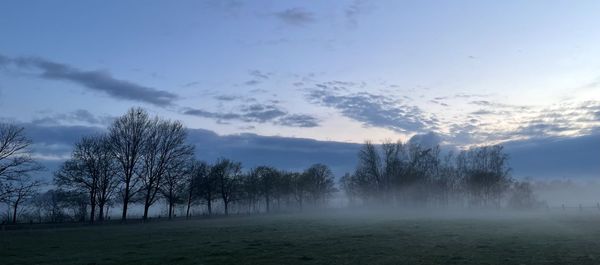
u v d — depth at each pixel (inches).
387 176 5482.3
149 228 2488.9
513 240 1418.6
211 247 1309.1
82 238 1828.2
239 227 2367.1
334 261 995.3
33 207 3454.7
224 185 5477.4
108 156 3636.8
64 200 3506.4
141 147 3737.7
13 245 1536.7
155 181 3799.2
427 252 1129.4
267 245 1333.7
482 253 1100.5
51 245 1525.6
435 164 5575.8
